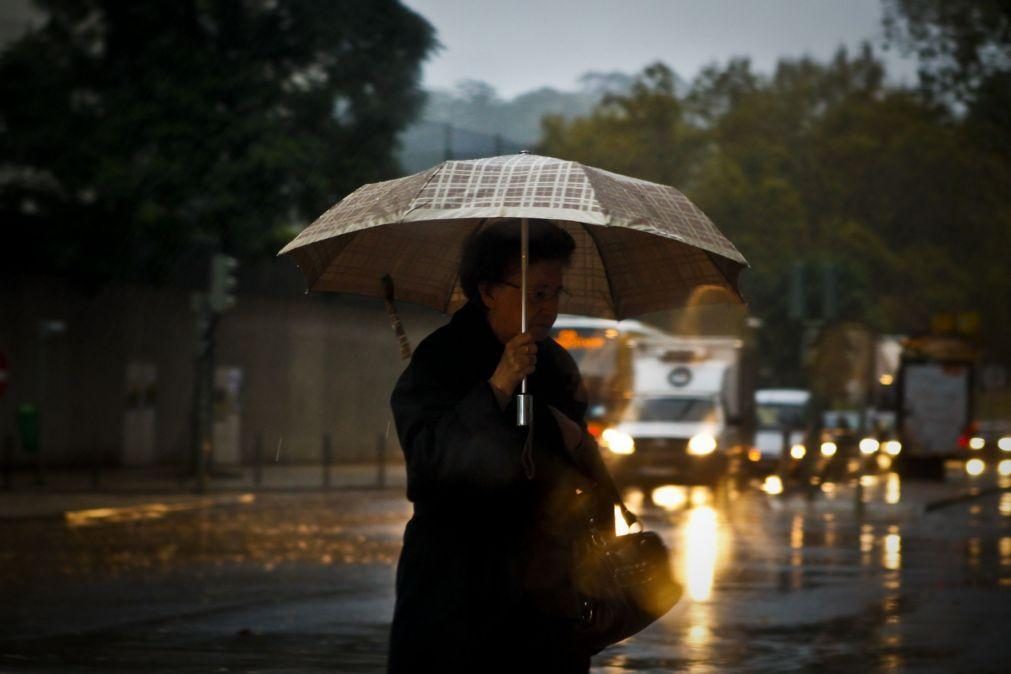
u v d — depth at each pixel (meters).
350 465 50.91
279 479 39.03
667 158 91.19
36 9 38.75
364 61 40.47
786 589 15.20
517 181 4.37
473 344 4.48
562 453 4.41
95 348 40.31
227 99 39.19
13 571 16.81
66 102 38.38
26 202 38.47
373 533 22.27
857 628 12.42
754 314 70.56
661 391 37.78
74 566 17.38
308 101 39.62
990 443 65.94
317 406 49.97
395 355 54.75
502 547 4.30
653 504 31.14
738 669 10.40
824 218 84.31
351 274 5.06
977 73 46.38
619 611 4.47
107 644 11.41
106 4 38.56
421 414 4.27
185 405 43.97
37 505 26.73
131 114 38.06
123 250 38.47
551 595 4.30
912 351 46.12
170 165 38.06
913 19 46.47
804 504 30.89
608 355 38.88
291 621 12.66
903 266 83.19
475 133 44.16
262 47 39.50
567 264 4.61
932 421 45.75
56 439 39.12
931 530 23.83
